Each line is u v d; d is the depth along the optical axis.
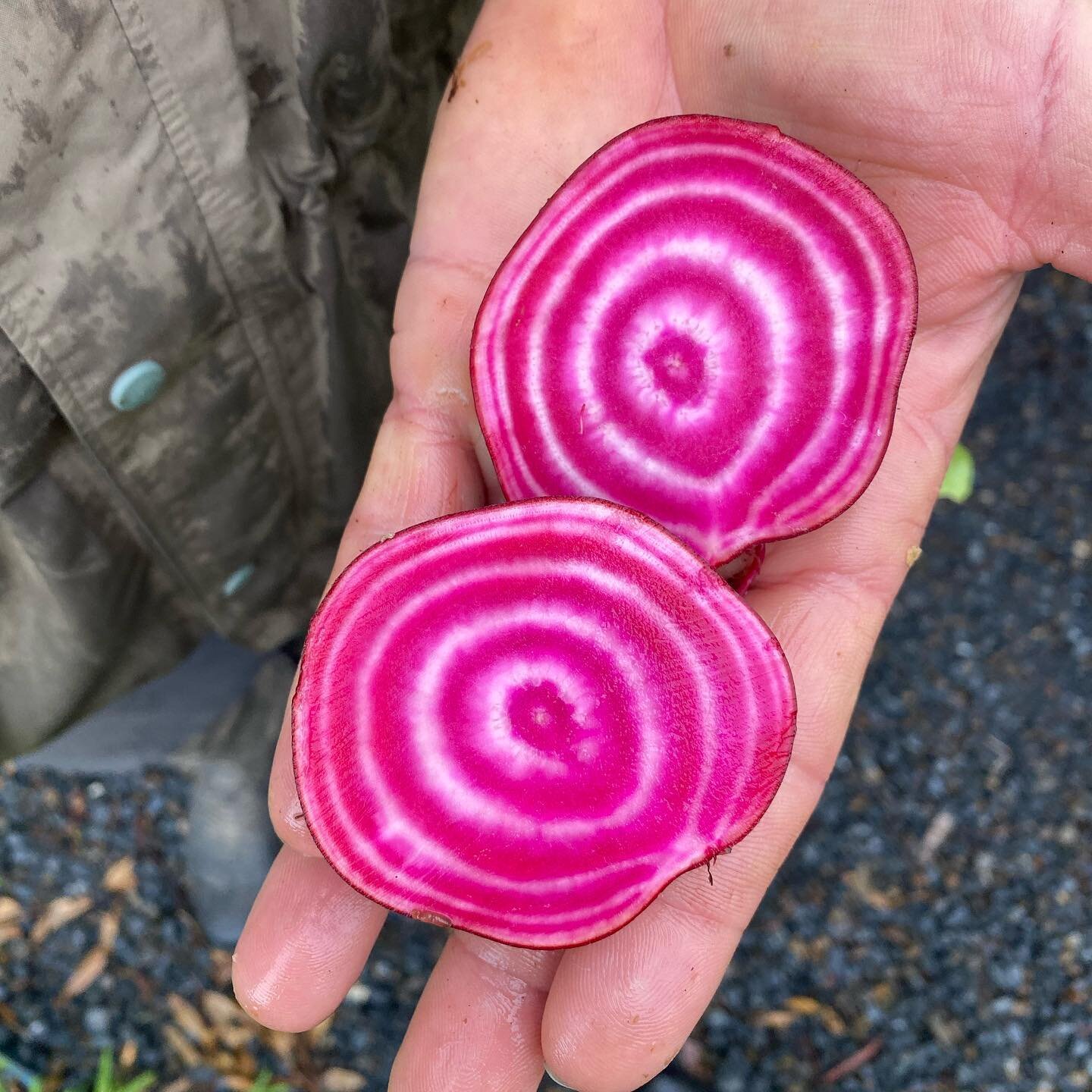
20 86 0.13
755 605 0.17
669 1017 0.15
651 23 0.17
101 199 0.14
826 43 0.15
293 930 0.16
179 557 0.20
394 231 0.20
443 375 0.17
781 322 0.15
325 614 0.14
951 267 0.16
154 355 0.16
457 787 0.15
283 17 0.15
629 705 0.14
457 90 0.18
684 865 0.14
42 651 0.19
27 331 0.15
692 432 0.16
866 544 0.17
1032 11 0.14
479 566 0.14
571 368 0.16
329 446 0.21
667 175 0.15
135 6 0.13
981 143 0.15
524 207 0.17
